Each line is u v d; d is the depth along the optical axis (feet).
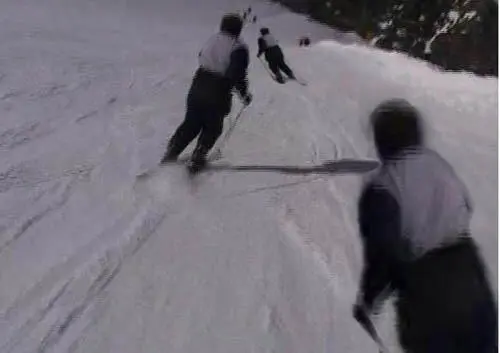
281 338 14.02
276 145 30.01
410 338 11.07
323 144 30.50
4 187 22.65
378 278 11.22
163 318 14.67
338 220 20.74
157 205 21.75
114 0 131.85
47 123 30.94
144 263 17.34
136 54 58.39
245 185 24.03
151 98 38.88
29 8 85.30
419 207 10.80
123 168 25.39
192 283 16.30
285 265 17.44
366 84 49.39
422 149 11.30
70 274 16.67
